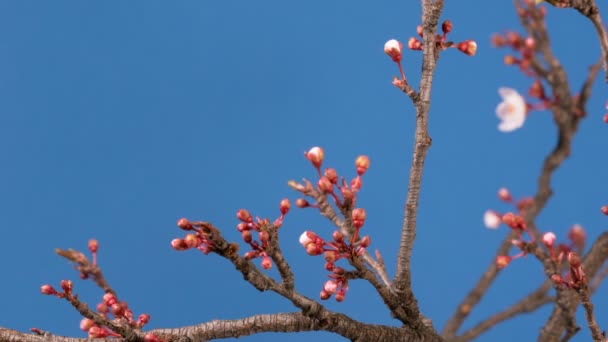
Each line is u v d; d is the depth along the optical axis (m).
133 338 1.15
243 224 1.13
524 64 1.05
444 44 1.15
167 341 1.17
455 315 1.16
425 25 1.14
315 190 1.10
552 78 1.05
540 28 1.05
